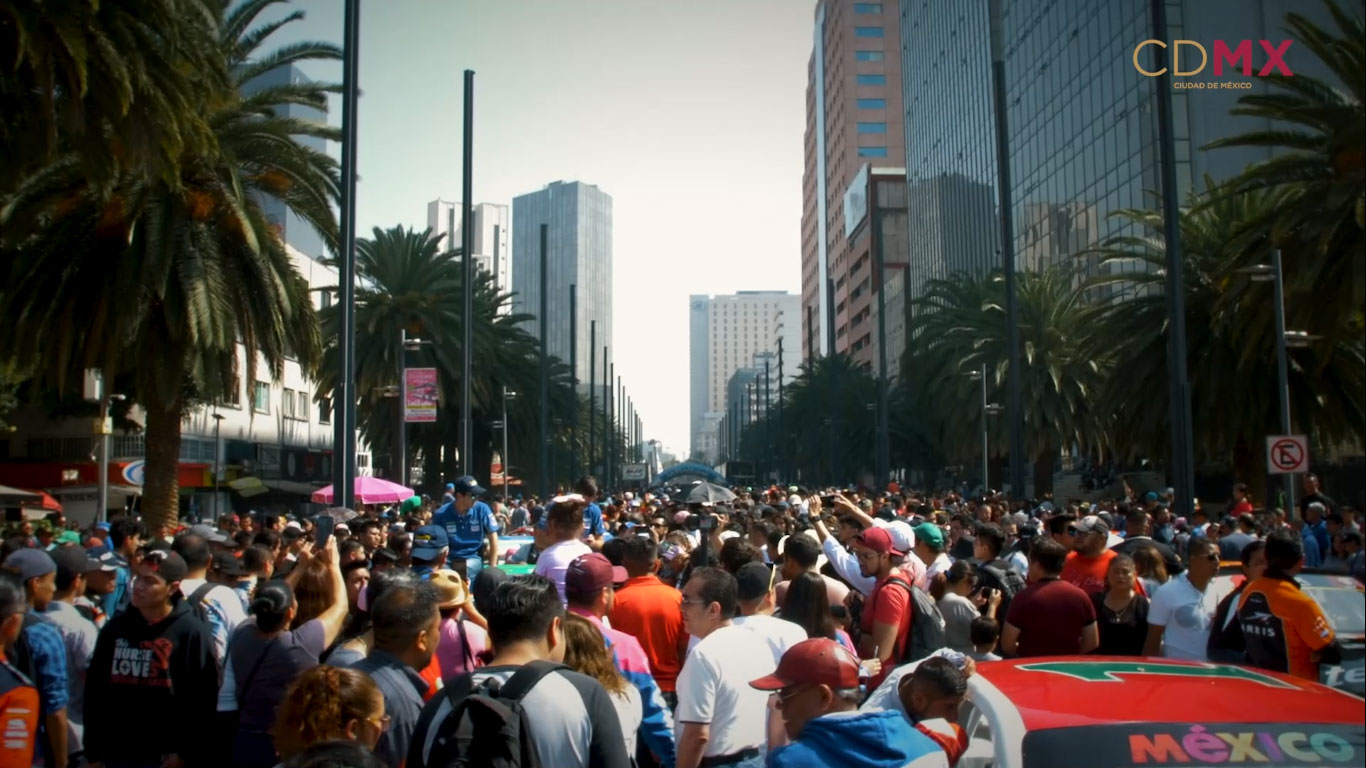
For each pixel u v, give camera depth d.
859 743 3.62
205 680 5.89
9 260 22.94
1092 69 52.75
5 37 14.67
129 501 44.66
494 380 49.41
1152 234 44.69
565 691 3.95
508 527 25.50
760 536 10.66
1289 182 21.31
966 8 89.12
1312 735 3.85
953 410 47.03
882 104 145.38
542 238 47.09
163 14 15.44
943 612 7.75
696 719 5.19
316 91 24.33
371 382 41.41
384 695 4.45
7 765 5.07
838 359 76.69
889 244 124.81
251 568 8.80
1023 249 65.75
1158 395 28.50
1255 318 22.73
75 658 7.07
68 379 24.42
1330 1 19.34
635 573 7.09
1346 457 25.06
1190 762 3.72
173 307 22.55
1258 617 5.28
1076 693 4.32
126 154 16.33
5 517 35.28
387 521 18.00
